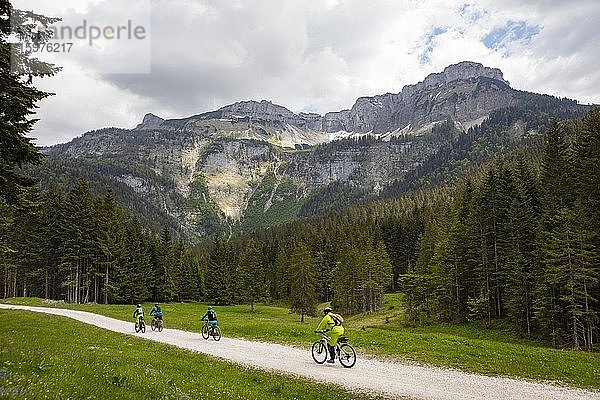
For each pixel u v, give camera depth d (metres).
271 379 16.17
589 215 52.22
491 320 62.56
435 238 91.62
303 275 75.75
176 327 40.47
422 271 85.62
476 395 14.70
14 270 83.75
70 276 77.38
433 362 20.64
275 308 95.12
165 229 105.81
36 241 77.81
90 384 10.50
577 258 47.38
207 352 23.58
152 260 101.19
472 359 21.36
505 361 21.11
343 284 96.06
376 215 181.12
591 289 49.81
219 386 13.92
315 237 143.00
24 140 18.47
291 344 27.33
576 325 47.78
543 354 23.59
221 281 101.19
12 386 8.73
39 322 36.34
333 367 19.20
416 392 14.84
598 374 18.95
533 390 15.68
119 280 84.00
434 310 73.56
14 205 20.83
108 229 80.56
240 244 193.25
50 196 79.25
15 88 17.06
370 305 92.38
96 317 48.34
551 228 55.97
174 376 14.76
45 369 11.56
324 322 20.11
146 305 82.69
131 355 19.89
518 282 56.09
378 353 22.97
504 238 64.06
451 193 183.62
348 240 123.19
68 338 26.30
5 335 24.39
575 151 61.22
